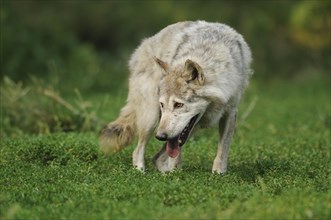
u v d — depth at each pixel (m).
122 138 17.34
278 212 11.79
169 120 15.00
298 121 26.58
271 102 33.22
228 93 15.36
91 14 48.12
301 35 45.41
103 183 14.08
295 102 33.25
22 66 37.97
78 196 13.05
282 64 46.31
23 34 39.09
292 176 15.23
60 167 16.11
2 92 24.72
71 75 37.88
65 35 41.97
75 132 21.55
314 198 12.48
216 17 46.38
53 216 11.79
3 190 13.80
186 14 46.72
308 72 45.94
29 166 16.25
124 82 38.84
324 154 18.78
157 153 17.31
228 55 15.61
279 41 47.00
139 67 17.22
